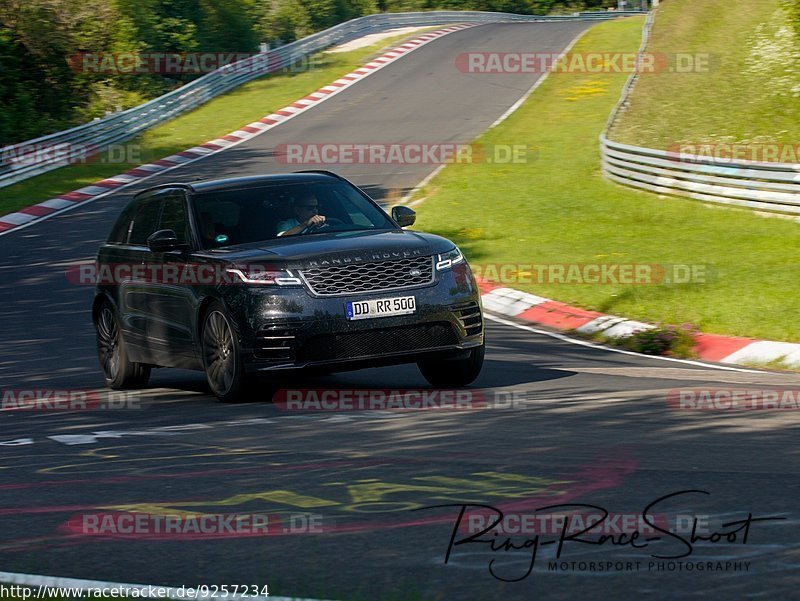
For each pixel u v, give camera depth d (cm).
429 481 1611
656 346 3431
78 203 7944
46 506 1562
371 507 1469
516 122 10238
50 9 12838
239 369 2388
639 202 6556
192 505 1526
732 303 3872
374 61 14375
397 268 2398
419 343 2400
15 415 2541
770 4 11181
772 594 1095
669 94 9125
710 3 12081
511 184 7538
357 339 2348
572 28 16450
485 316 4262
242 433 2091
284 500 1530
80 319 4397
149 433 2147
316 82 13350
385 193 7631
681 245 5291
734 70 9450
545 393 2497
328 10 19338
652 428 2016
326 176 2803
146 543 1345
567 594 1112
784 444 1838
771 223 5631
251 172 8881
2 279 5525
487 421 2128
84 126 9862
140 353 2817
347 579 1177
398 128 10438
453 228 6234
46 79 13025
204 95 12538
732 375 2872
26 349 3791
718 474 1609
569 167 7981
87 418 2419
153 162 9575
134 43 13425
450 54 14500
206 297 2456
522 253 5403
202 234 2597
